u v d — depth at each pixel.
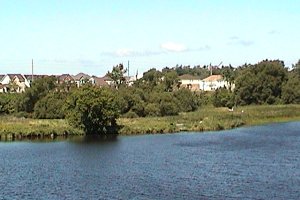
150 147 91.12
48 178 61.50
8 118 136.00
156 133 117.25
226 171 65.06
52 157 79.88
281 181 58.16
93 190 54.53
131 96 143.75
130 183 58.06
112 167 69.56
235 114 151.12
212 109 171.75
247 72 187.00
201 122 130.00
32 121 125.25
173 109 148.75
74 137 110.00
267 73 184.50
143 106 144.88
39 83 146.88
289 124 139.62
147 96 151.75
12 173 65.12
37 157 79.88
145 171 65.88
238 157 77.25
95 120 113.06
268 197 50.50
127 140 103.12
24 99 144.88
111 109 115.06
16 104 147.62
